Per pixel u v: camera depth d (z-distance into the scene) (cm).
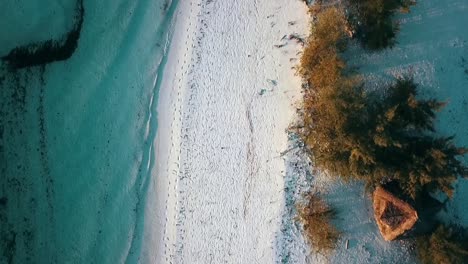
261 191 1568
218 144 1617
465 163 1528
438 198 1489
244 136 1602
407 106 1423
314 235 1485
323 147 1450
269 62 1608
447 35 1562
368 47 1522
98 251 1627
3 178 1666
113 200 1647
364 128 1396
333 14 1490
